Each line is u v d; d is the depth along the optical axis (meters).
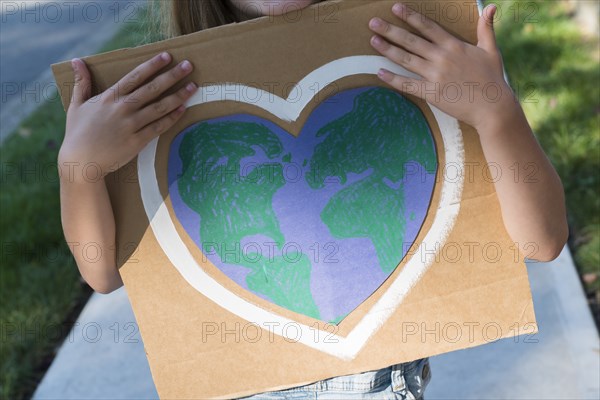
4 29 12.15
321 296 1.69
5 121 7.55
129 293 1.71
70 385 3.33
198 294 1.71
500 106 1.63
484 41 1.65
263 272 1.69
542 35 6.39
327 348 1.71
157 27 2.48
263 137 1.66
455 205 1.67
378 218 1.67
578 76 5.39
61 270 4.20
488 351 3.17
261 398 1.88
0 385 3.38
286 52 1.64
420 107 1.65
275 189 1.67
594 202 3.94
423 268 1.69
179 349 1.72
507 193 1.66
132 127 1.63
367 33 1.64
